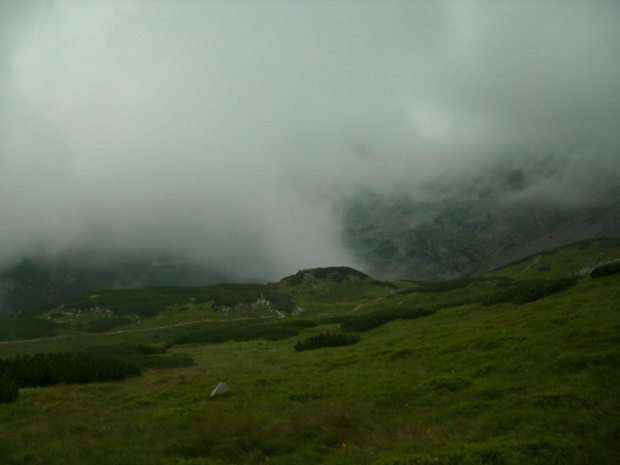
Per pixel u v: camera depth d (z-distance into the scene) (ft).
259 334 223.92
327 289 566.77
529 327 82.99
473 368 65.21
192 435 46.60
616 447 29.71
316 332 204.03
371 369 82.38
